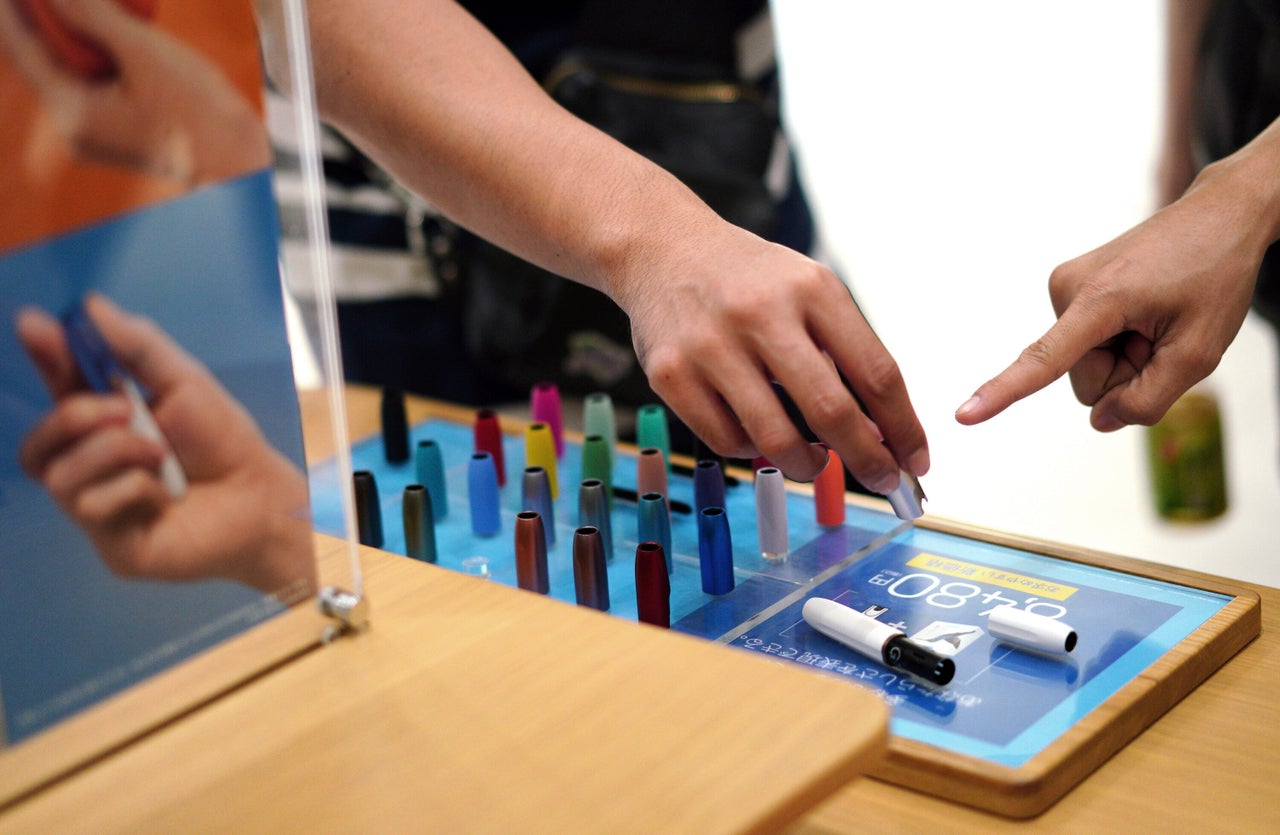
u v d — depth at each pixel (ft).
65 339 1.29
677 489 3.37
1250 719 2.06
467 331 5.23
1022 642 2.22
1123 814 1.81
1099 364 2.86
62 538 1.31
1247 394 6.81
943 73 8.32
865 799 1.90
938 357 7.77
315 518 1.54
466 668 1.46
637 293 2.43
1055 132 8.10
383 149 2.94
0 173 1.20
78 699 1.33
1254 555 6.32
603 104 4.98
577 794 1.21
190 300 1.38
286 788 1.26
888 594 2.52
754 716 1.31
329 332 1.51
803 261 2.24
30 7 1.19
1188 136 5.01
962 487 7.27
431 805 1.21
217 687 1.45
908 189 8.55
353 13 2.83
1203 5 4.75
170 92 1.31
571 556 2.94
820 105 8.67
